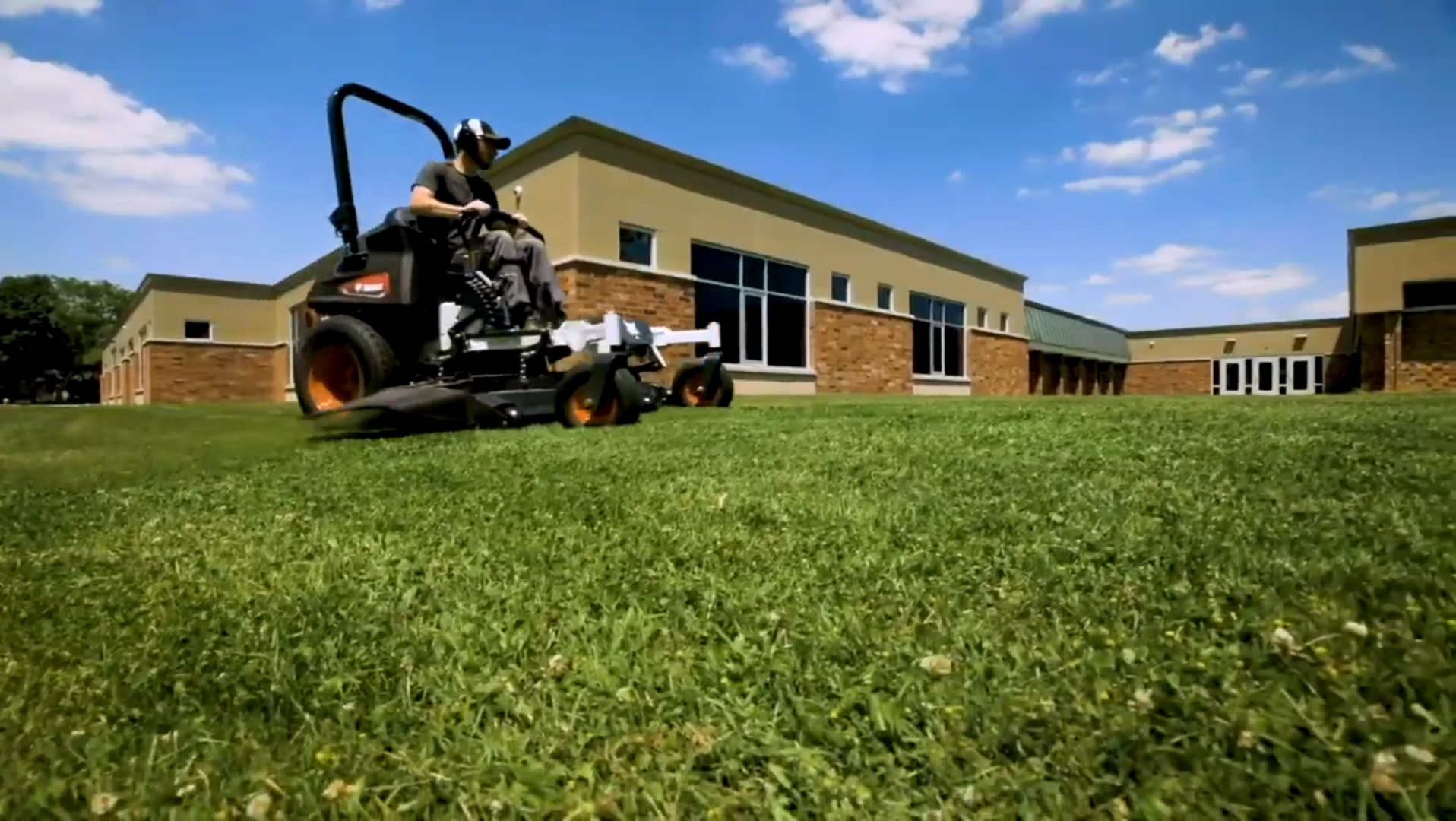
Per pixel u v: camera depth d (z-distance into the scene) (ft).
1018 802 2.59
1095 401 23.08
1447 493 6.03
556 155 34.83
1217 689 3.10
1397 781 2.44
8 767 2.93
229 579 5.32
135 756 3.03
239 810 2.67
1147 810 2.49
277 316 73.05
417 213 17.03
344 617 4.49
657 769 2.88
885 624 4.09
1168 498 6.50
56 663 3.92
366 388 16.62
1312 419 12.57
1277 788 2.51
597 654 3.90
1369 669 3.08
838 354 50.19
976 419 14.87
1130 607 4.04
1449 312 62.59
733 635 4.07
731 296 42.39
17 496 8.71
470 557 5.70
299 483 9.24
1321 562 4.42
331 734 3.19
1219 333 94.53
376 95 18.30
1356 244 66.18
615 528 6.43
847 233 51.16
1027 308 79.05
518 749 3.04
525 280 17.40
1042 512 6.26
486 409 15.28
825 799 2.67
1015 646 3.67
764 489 7.84
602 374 14.99
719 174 41.11
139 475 10.23
